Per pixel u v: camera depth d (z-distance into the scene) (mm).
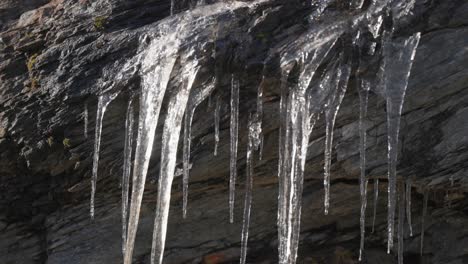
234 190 10969
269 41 10266
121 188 11266
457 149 10172
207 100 10453
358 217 11719
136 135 10859
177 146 10453
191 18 10812
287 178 9922
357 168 10484
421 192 11164
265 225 11680
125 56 10961
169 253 11727
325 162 10039
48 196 11672
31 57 11516
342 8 10227
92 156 11094
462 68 9891
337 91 9922
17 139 11266
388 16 9875
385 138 10258
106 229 11625
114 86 10789
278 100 10297
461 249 11391
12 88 11414
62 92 11047
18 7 12414
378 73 9859
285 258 9852
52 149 11203
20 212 11867
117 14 11445
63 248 11695
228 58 10273
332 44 9977
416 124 10188
